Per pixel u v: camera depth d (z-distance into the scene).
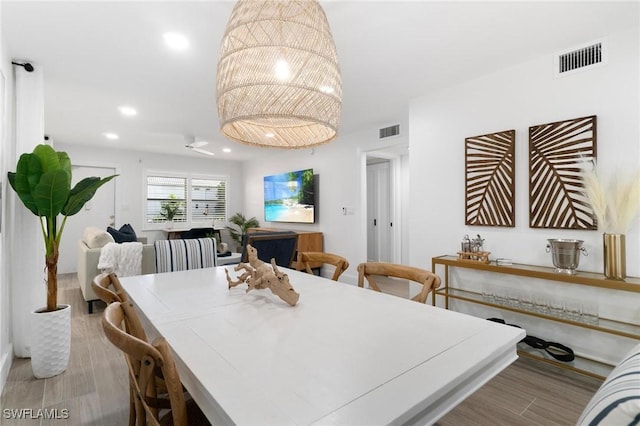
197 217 7.26
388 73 2.82
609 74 2.20
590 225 2.26
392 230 5.98
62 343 2.23
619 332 1.95
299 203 5.87
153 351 0.77
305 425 0.60
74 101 3.50
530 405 1.91
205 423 1.04
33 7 1.88
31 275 2.48
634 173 2.02
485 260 2.69
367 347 0.95
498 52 2.46
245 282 1.72
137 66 2.66
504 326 1.12
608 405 0.48
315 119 1.25
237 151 6.50
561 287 2.41
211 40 2.26
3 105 2.18
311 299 1.47
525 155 2.62
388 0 1.84
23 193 2.13
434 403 0.77
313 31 1.23
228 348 0.94
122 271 3.36
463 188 3.03
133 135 5.10
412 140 3.44
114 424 1.71
